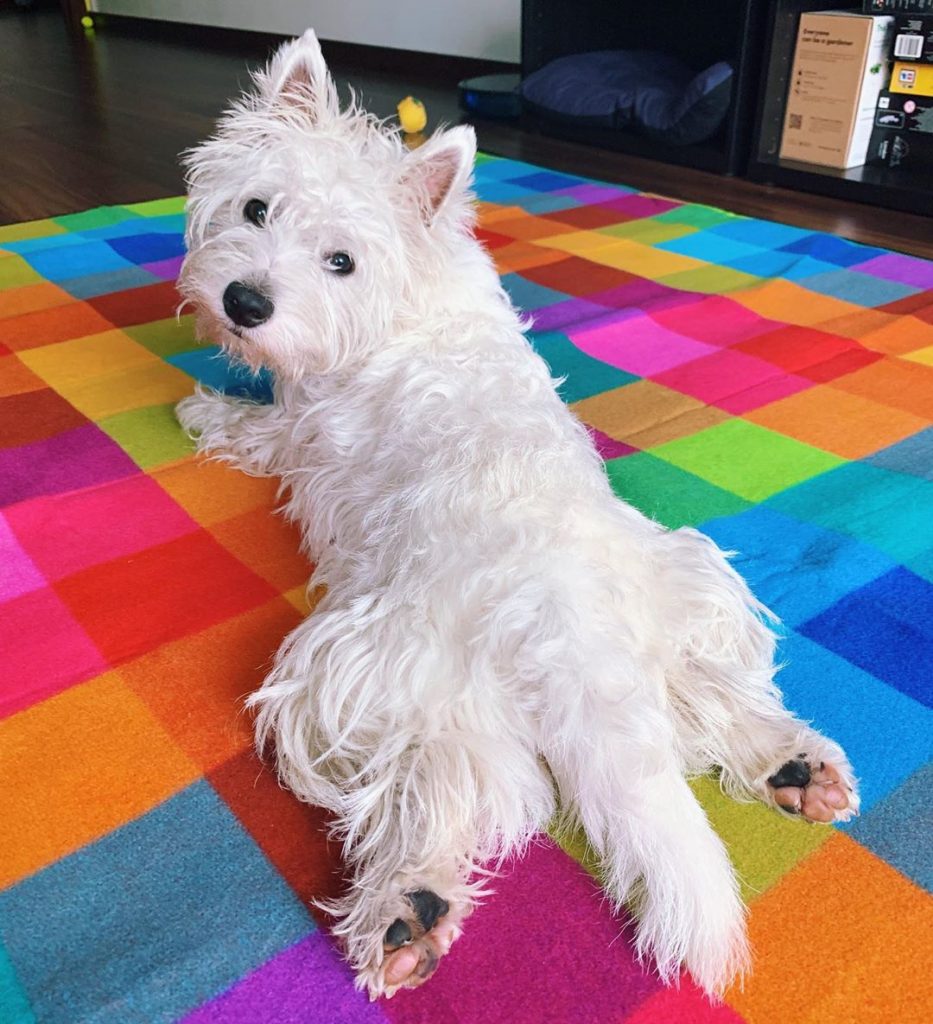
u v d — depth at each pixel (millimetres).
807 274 1094
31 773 456
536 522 432
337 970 378
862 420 785
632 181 1508
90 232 1192
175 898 404
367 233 556
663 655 428
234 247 566
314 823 439
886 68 1424
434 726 408
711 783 460
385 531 468
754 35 1451
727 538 638
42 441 729
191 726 485
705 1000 369
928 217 1351
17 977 371
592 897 407
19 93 2152
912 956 386
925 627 565
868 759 477
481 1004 366
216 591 580
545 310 986
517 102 1855
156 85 2256
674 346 913
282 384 670
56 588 577
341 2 2492
